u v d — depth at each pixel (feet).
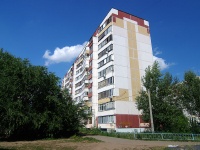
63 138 92.68
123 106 137.80
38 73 90.84
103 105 148.36
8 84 82.58
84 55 209.56
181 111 111.65
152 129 91.66
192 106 107.86
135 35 160.76
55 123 92.27
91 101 168.25
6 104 79.97
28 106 87.61
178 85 112.27
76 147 58.95
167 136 80.02
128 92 143.02
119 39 152.05
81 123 107.24
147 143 67.26
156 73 111.65
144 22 169.58
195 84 107.45
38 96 93.35
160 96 108.27
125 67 147.74
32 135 92.38
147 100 107.14
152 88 109.50
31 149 55.31
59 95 102.12
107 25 158.71
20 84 86.12
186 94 108.37
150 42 166.09
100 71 159.22
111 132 102.83
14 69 88.43
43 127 92.22
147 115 105.81
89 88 177.78
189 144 63.10
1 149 54.08
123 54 150.10
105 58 154.40
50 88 96.27
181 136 79.25
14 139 87.61
